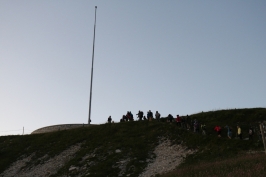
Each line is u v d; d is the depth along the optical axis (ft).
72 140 165.07
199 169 100.63
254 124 152.87
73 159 139.23
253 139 133.90
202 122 165.37
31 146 167.02
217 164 102.27
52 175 127.44
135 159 128.67
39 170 137.08
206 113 176.45
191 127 160.86
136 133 160.97
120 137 157.89
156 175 108.58
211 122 163.12
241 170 87.04
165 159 126.52
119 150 140.87
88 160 134.62
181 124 161.38
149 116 180.14
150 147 141.90
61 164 138.00
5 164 148.56
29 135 187.21
